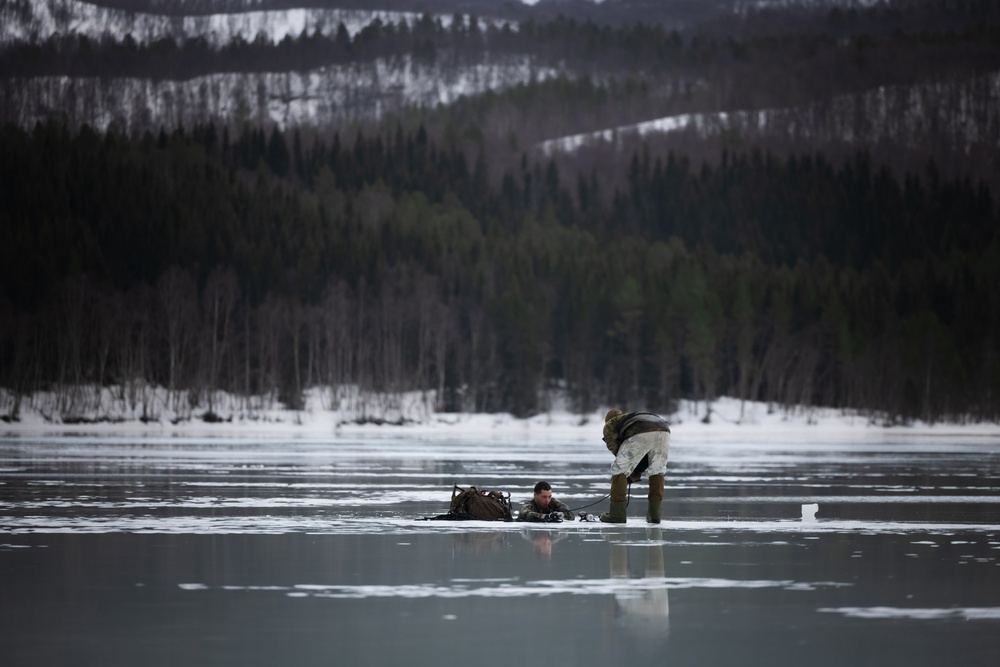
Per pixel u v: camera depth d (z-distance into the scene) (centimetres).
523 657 3275
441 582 4588
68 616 3844
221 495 9225
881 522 7238
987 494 10000
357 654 3303
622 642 3478
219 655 3291
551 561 5219
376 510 7838
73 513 7512
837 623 3772
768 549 5706
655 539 6181
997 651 3359
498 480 11731
